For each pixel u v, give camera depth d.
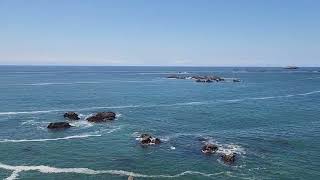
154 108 81.00
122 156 42.44
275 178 35.59
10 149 45.06
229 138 51.50
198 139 50.69
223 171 37.47
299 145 47.81
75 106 82.50
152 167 38.62
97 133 54.38
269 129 58.03
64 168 38.16
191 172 37.19
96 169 37.94
